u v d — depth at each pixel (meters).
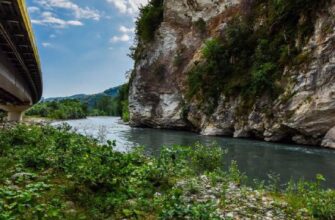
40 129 27.00
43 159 12.71
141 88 71.94
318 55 34.34
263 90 40.38
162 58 69.94
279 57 41.22
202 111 51.72
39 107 134.12
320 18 35.81
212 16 62.41
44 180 10.41
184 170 13.66
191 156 17.20
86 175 9.84
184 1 68.06
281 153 27.70
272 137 38.19
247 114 42.16
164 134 48.50
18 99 51.12
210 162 16.92
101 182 9.73
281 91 37.84
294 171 19.98
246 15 52.03
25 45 30.94
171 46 69.00
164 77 68.12
